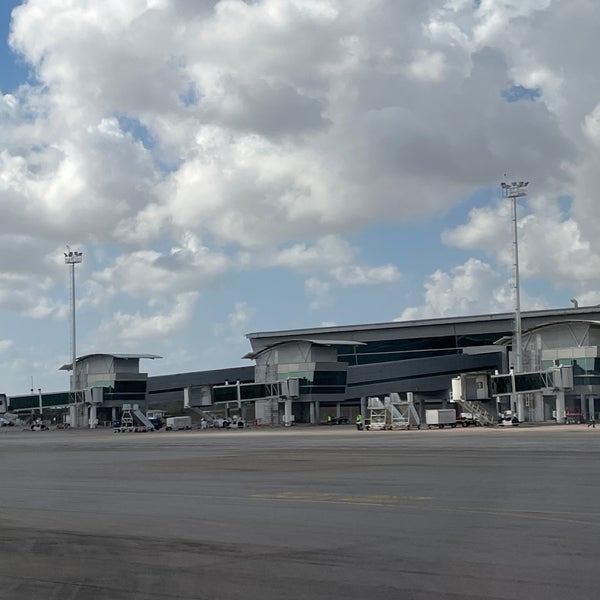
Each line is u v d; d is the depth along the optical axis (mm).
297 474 34469
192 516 20859
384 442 72188
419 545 15812
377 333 193875
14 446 83000
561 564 13844
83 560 15125
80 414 194000
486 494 24328
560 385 129375
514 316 181125
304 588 12523
